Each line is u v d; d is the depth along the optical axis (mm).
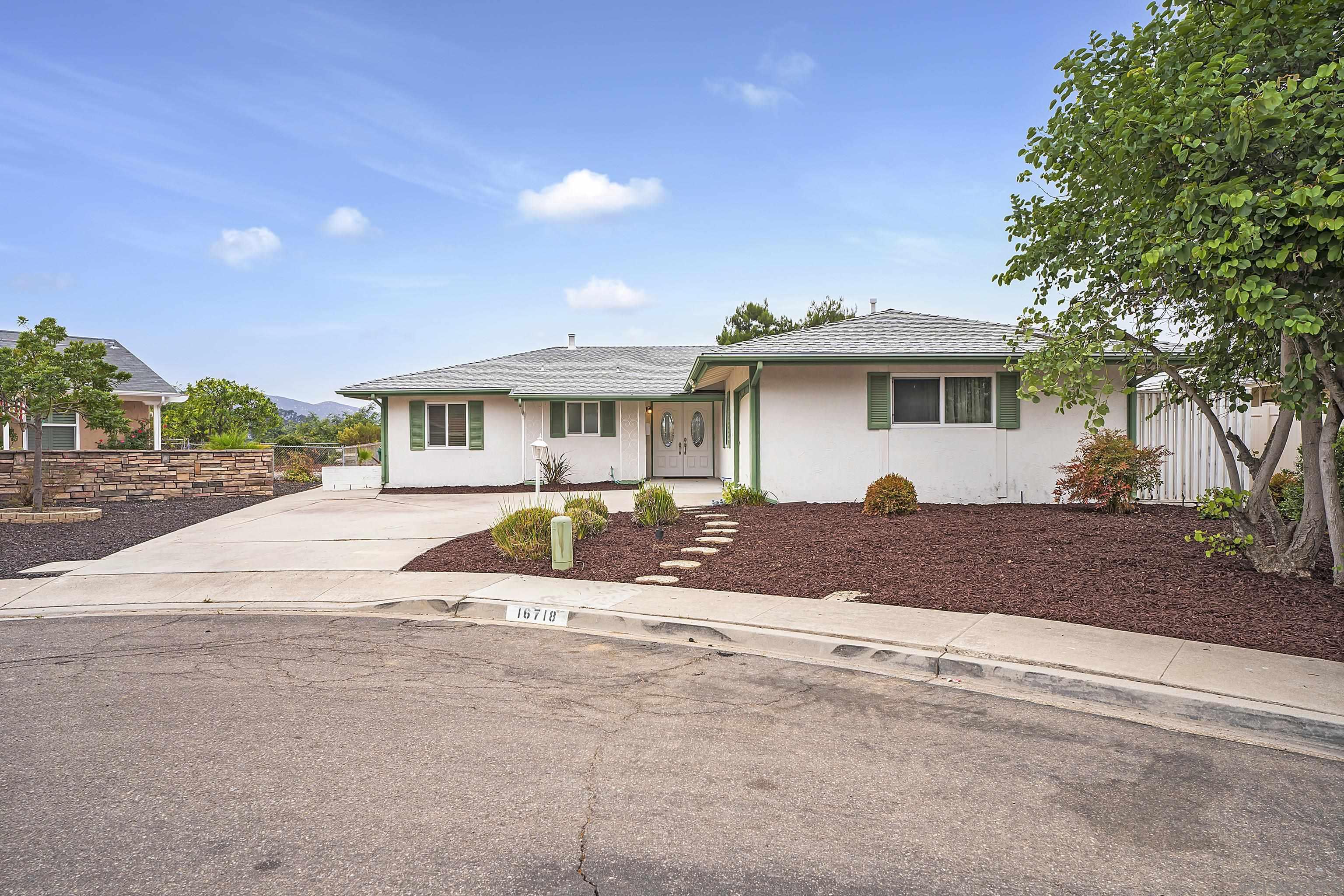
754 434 13898
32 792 3381
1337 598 6199
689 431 21891
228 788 3424
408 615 7281
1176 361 9938
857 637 5797
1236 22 5480
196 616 7266
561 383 20953
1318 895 2582
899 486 11758
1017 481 13836
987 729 4203
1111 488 11406
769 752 3873
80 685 5027
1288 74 5336
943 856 2838
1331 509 6367
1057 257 7238
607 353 24984
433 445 20484
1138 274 5961
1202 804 3291
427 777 3545
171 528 12812
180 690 4898
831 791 3412
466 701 4688
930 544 9156
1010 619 6176
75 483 16688
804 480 13930
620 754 3832
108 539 11625
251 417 30344
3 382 13477
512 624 6867
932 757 3803
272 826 3064
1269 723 4156
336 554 10156
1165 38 6047
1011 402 13805
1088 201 6824
